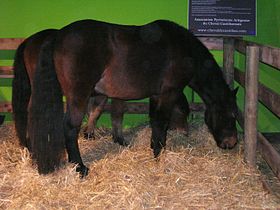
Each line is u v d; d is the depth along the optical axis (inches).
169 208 128.1
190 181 147.1
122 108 197.6
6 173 147.2
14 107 168.1
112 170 153.7
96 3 231.6
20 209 125.3
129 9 232.2
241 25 212.2
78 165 150.4
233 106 175.0
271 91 142.2
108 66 152.5
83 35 144.9
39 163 142.3
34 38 164.7
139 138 202.1
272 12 220.8
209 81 173.3
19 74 167.8
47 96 142.4
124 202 129.7
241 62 231.9
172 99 170.7
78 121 148.9
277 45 221.6
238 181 148.5
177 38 166.4
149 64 158.9
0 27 232.2
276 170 136.4
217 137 178.4
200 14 212.2
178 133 201.5
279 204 132.0
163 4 231.8
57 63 144.5
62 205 128.8
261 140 159.9
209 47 221.6
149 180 146.6
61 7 231.6
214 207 129.4
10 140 199.9
